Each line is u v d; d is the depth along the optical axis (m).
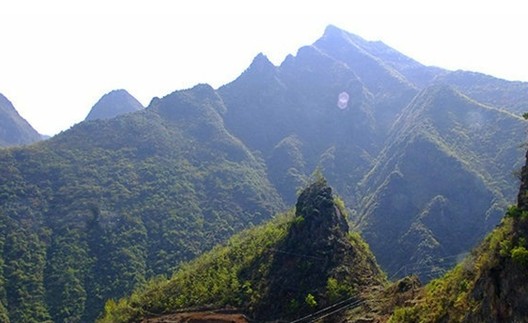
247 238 133.25
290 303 94.19
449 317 51.72
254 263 110.50
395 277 160.25
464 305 49.91
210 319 97.81
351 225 190.75
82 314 152.12
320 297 92.19
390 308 78.81
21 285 158.00
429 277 149.62
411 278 85.06
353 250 102.38
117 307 119.31
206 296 106.62
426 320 56.28
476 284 49.16
